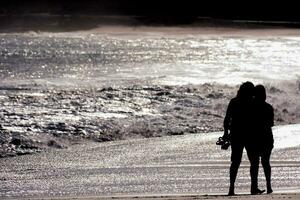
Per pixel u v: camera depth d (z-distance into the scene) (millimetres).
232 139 30000
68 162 43281
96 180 36906
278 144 48438
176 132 57688
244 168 39594
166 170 39656
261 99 29969
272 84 94938
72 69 172500
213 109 71688
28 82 116188
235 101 29938
